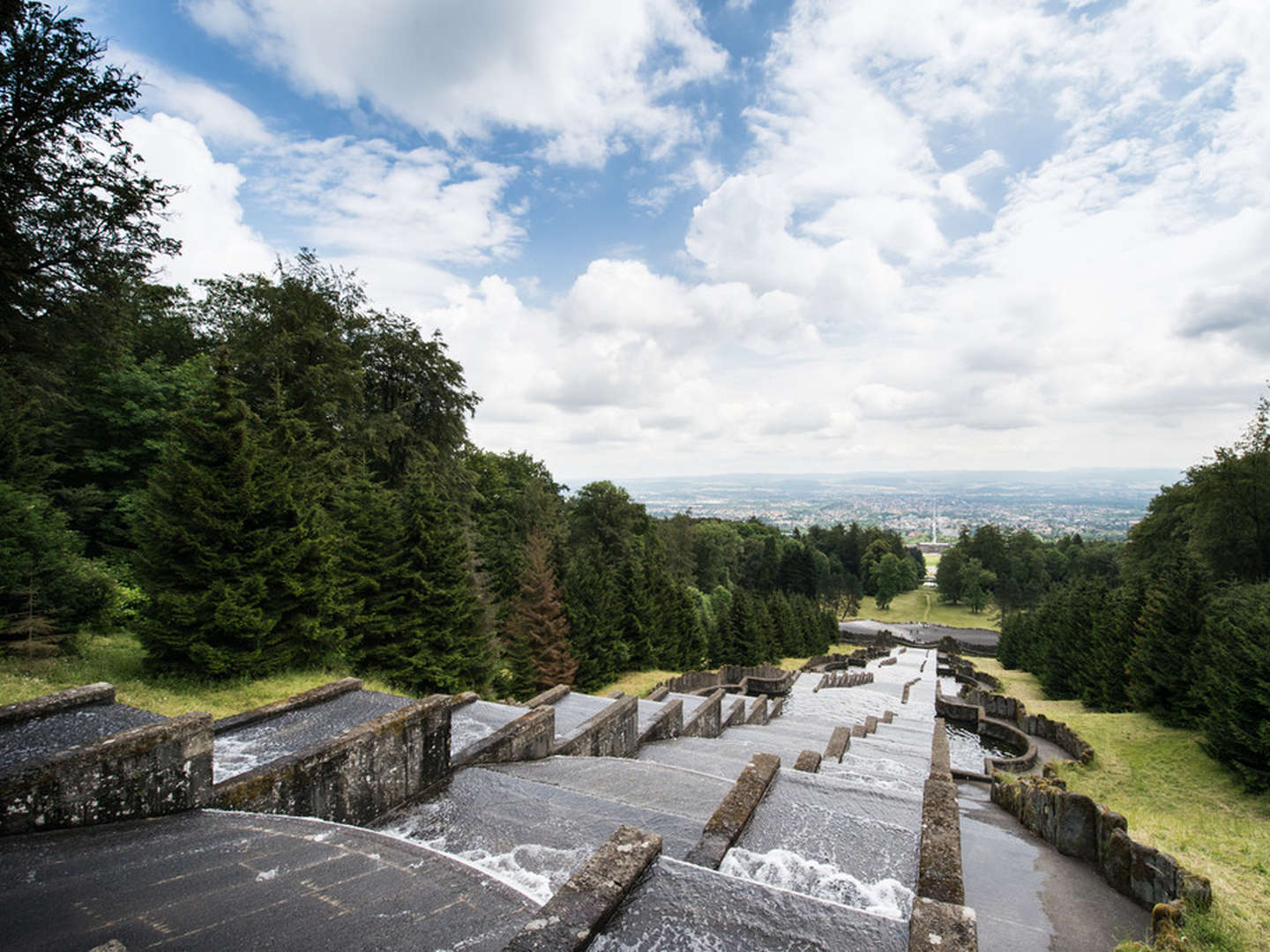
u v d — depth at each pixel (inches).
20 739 250.2
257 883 178.9
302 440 902.4
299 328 1120.2
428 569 834.2
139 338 1311.5
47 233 718.5
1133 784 660.1
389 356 1391.5
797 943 147.8
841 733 565.3
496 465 2362.2
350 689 401.4
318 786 248.1
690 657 1624.0
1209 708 738.2
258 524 596.4
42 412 843.4
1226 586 1148.5
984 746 856.9
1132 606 1157.1
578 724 497.0
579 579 1331.2
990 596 4621.1
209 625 537.0
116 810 211.8
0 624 516.7
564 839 239.6
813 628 2463.1
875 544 5433.1
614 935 148.6
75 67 688.4
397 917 163.9
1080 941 245.1
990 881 293.6
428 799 284.8
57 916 156.4
